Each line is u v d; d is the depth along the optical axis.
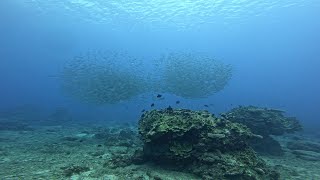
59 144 16.06
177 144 10.20
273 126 15.91
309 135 26.67
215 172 9.34
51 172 9.98
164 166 10.43
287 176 11.16
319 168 12.91
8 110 40.19
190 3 39.81
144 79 23.27
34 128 23.41
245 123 15.85
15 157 12.48
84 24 54.75
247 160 10.09
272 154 15.48
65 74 23.94
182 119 10.82
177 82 23.14
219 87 23.22
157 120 10.98
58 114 35.28
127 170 10.16
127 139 17.83
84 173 9.88
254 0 37.97
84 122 30.05
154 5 40.88
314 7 42.22
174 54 24.19
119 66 22.89
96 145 15.84
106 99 21.62
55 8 44.41
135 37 66.56
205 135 10.44
